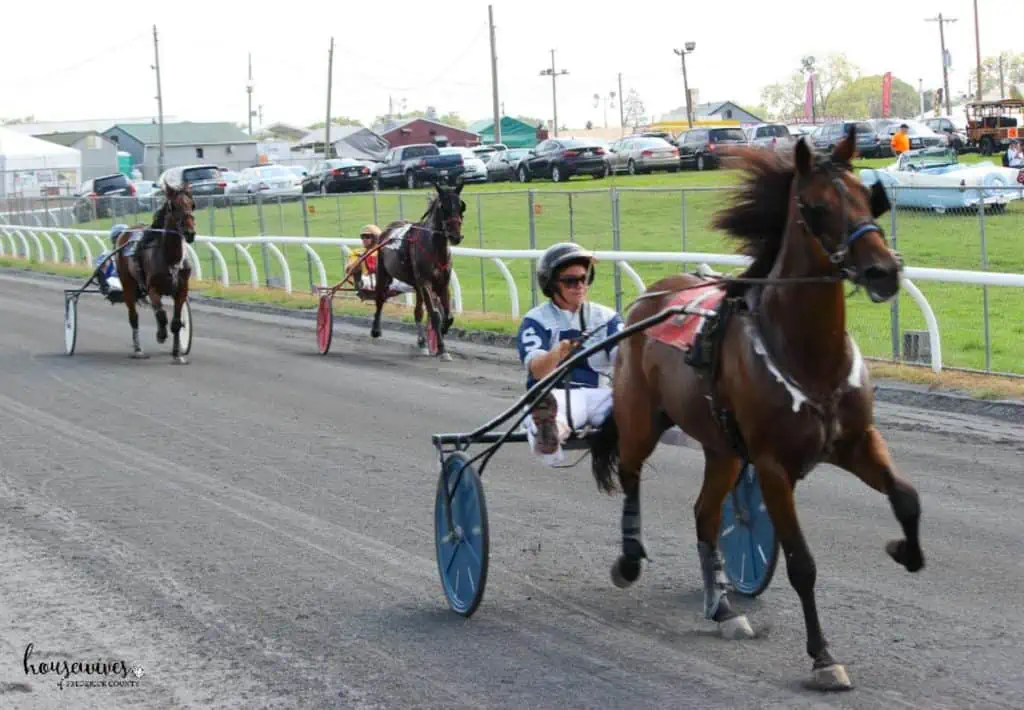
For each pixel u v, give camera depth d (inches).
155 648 237.5
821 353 206.1
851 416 209.0
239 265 1141.7
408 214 1270.9
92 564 294.4
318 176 1871.3
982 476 347.9
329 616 254.2
